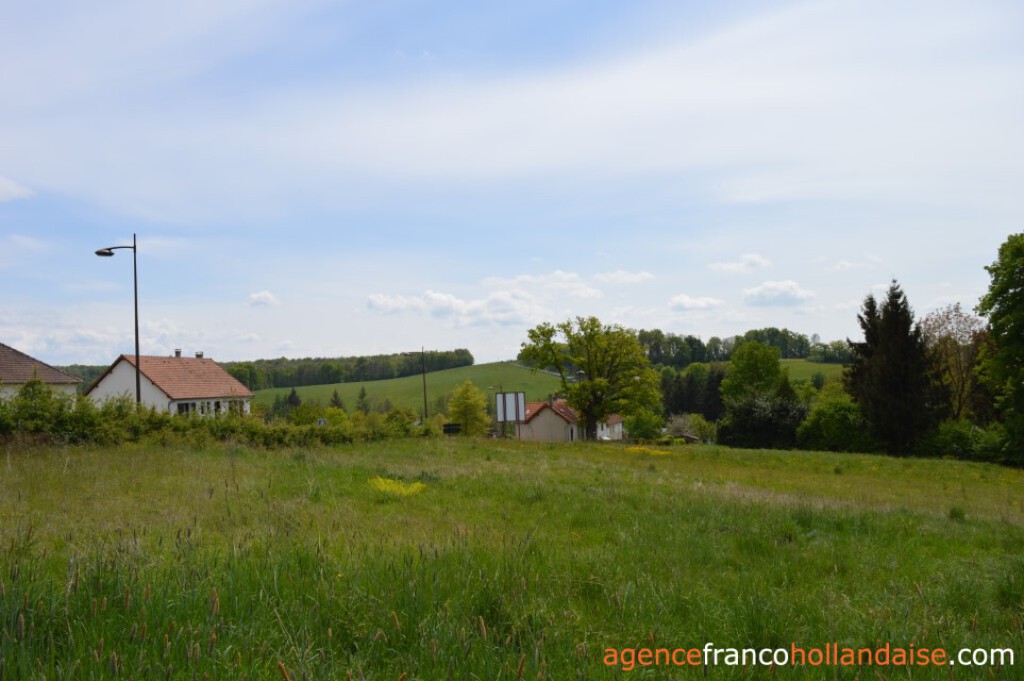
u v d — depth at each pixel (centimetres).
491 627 414
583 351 6009
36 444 1557
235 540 616
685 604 525
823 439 4828
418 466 1684
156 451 1582
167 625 349
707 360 15025
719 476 2131
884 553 847
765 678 393
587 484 1475
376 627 397
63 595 378
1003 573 692
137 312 2727
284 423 2333
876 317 5109
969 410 5262
